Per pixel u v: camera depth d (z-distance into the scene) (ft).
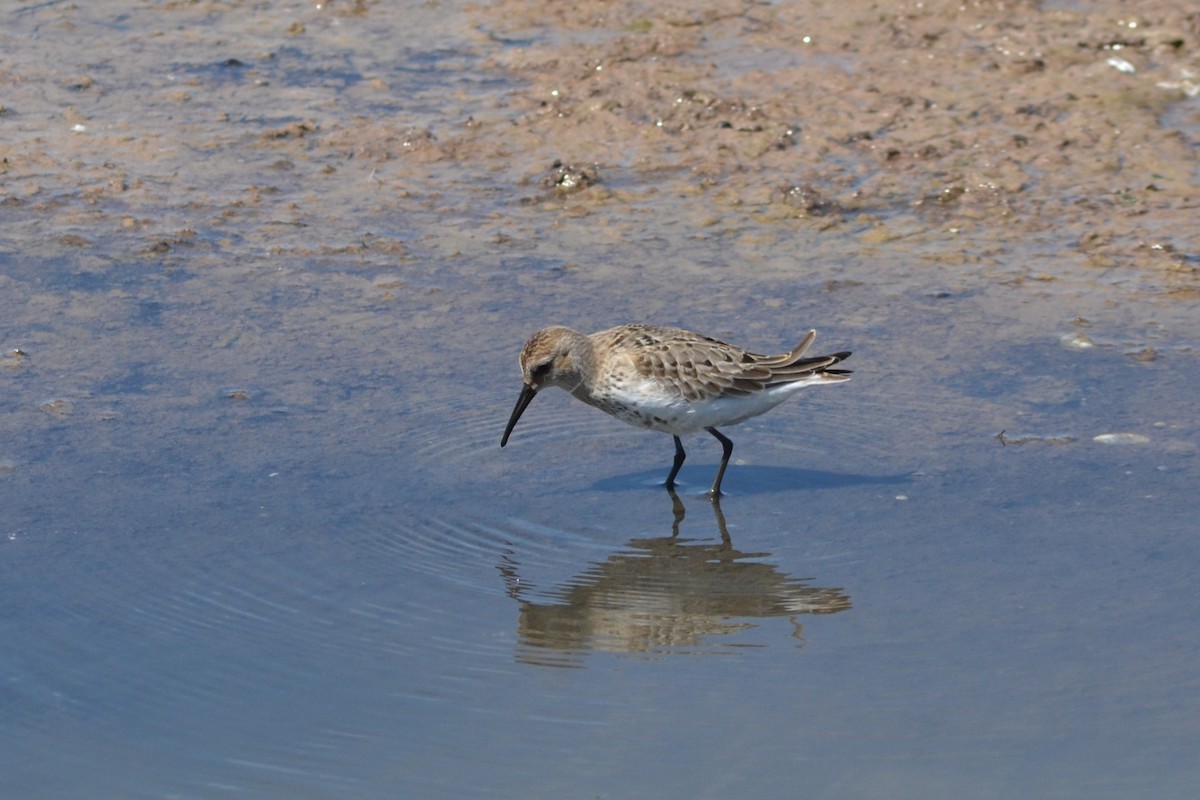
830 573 36.91
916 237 57.11
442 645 33.68
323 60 72.59
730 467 43.11
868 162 62.44
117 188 59.82
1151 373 47.19
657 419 41.24
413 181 61.52
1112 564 36.78
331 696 31.71
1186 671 32.27
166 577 36.01
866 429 44.70
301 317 50.85
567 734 30.45
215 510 39.09
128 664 32.68
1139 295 52.47
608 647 33.71
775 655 33.30
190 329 49.67
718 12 76.13
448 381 46.98
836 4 76.43
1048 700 31.35
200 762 29.58
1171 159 61.67
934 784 28.73
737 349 41.57
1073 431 43.80
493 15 77.61
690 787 28.73
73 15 77.20
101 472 40.70
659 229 57.88
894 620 34.65
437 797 28.55
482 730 30.58
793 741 30.14
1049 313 51.34
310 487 40.52
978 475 41.60
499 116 66.64
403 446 43.04
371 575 36.47
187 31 75.82
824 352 48.52
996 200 59.36
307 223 57.82
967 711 31.07
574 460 43.39
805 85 68.49
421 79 70.49
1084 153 62.39
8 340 48.24
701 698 31.68
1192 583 35.81
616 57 71.72
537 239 57.00
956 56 70.49
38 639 33.45
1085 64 69.31
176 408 44.52
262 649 33.35
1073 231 57.06
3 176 60.39
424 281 53.62
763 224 58.29
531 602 35.47
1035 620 34.40
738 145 63.82
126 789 28.86
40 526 37.93
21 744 30.14
